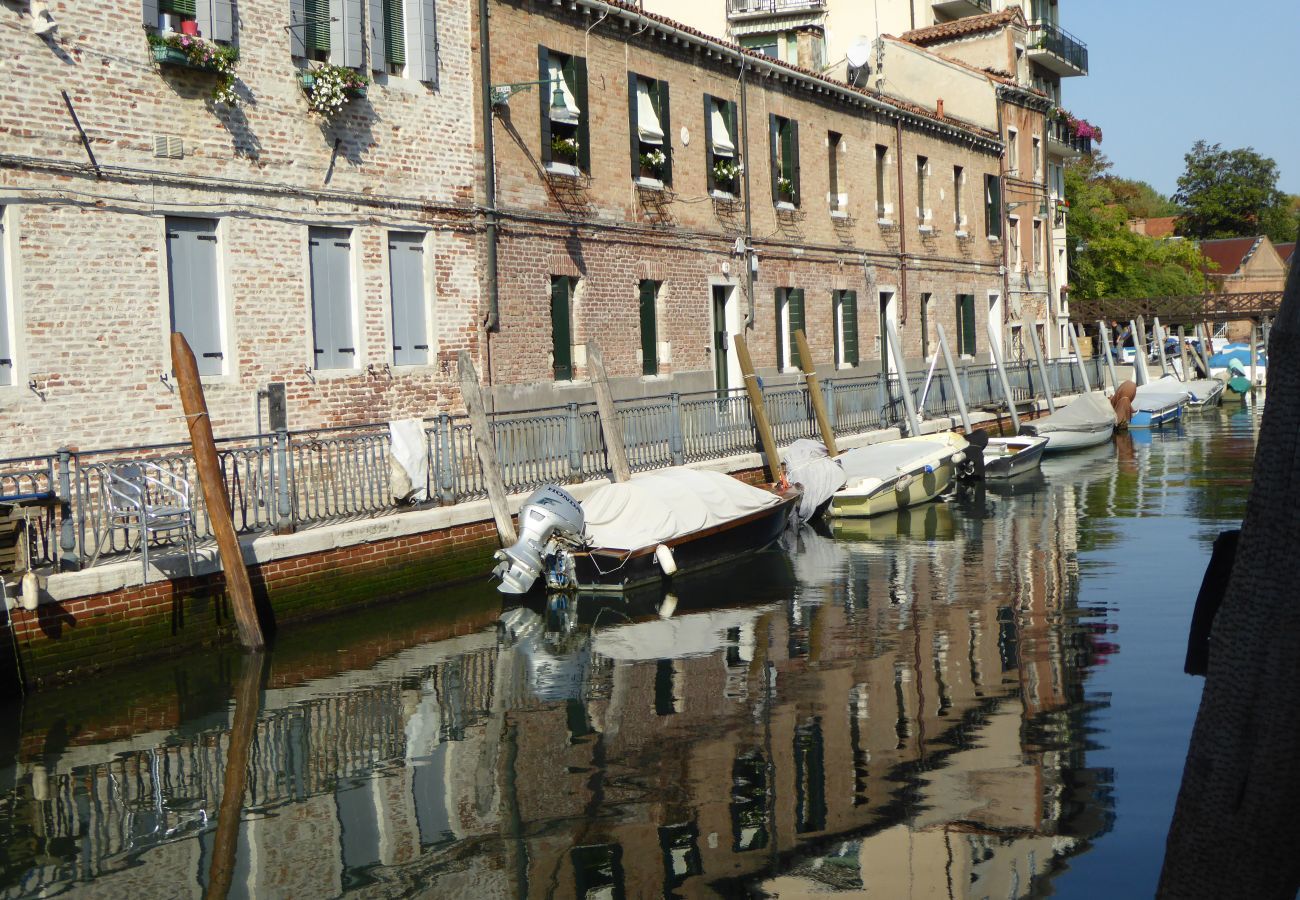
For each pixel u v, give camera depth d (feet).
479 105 60.80
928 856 24.00
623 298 71.87
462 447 53.57
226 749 31.83
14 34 41.50
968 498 78.43
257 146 49.90
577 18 67.92
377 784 29.09
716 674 38.24
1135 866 23.24
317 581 44.96
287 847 25.48
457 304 59.88
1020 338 135.23
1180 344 177.88
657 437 65.16
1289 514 12.69
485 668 39.52
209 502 40.32
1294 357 12.64
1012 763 29.17
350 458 52.95
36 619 35.94
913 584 51.37
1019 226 134.31
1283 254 312.50
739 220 83.41
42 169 42.37
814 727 32.50
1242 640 12.98
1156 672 36.55
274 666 39.55
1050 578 51.49
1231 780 12.99
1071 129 153.38
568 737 32.32
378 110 55.52
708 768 29.55
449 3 59.41
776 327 88.84
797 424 80.18
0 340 41.50
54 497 37.73
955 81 125.90
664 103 75.46
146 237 45.73
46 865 24.84
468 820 26.68
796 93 90.48
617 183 71.31
